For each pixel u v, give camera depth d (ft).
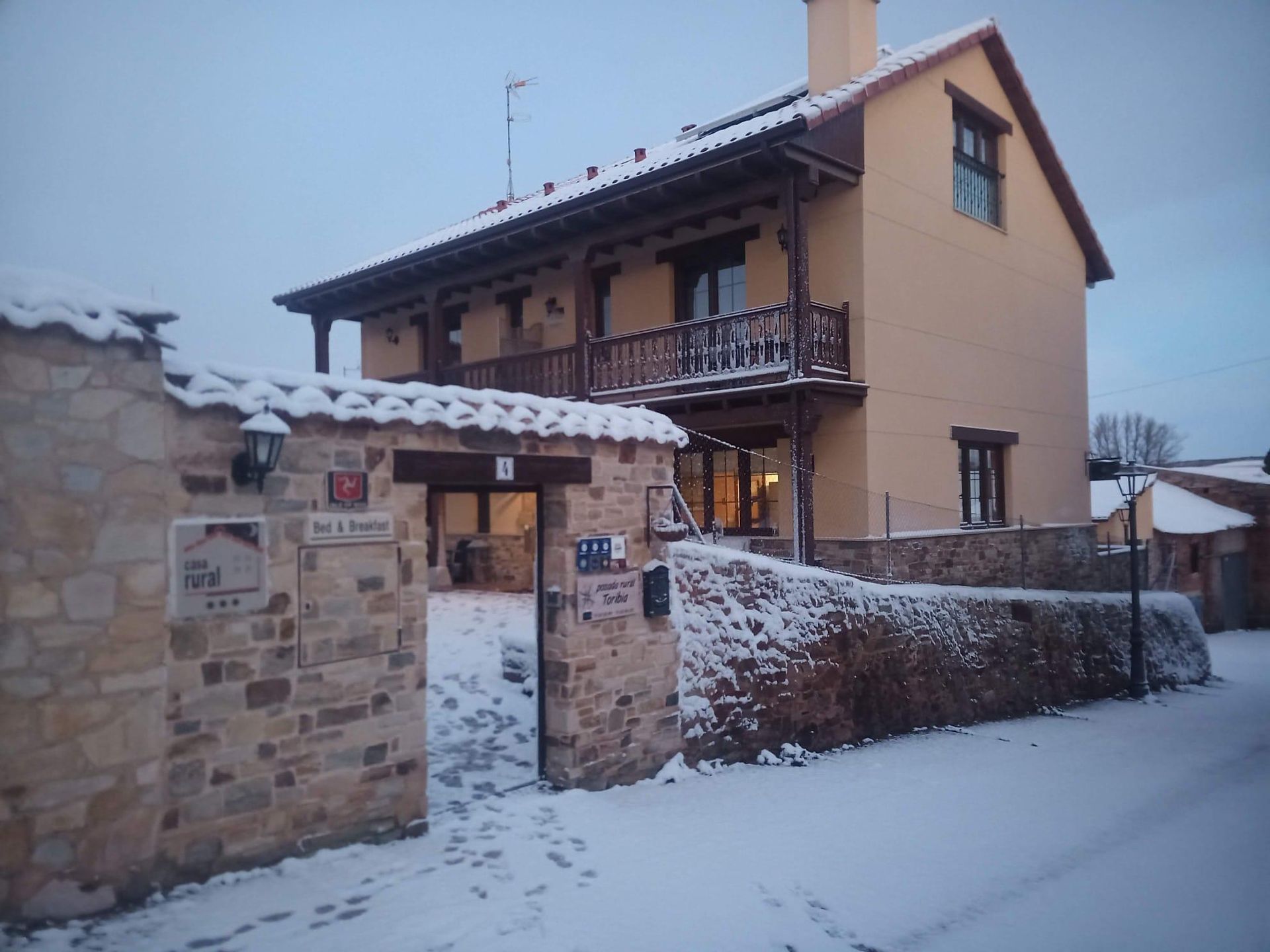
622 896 15.80
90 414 13.64
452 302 56.34
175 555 14.67
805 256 34.91
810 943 14.82
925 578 40.27
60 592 13.28
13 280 13.00
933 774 27.14
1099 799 25.04
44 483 13.20
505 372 47.52
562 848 17.78
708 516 43.27
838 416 38.24
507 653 28.86
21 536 12.98
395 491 18.07
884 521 37.81
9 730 12.80
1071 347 54.44
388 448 17.95
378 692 17.56
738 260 42.01
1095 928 16.20
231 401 15.30
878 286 38.09
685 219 38.45
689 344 39.09
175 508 14.80
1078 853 20.34
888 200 39.04
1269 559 83.61
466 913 14.64
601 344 42.27
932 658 34.94
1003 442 46.91
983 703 37.27
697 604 26.23
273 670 15.96
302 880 15.47
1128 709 42.68
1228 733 36.78
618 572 23.04
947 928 15.90
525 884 15.98
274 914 14.07
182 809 14.73
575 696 21.67
